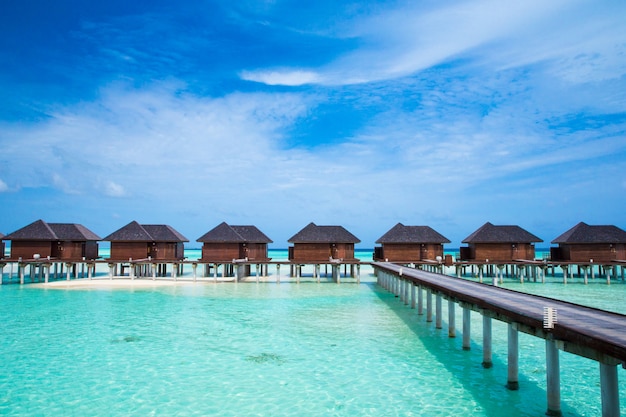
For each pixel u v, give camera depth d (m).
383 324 21.23
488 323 14.22
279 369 14.38
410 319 22.53
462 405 11.35
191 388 12.70
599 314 10.55
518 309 11.30
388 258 45.25
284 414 10.91
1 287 37.28
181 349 16.81
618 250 43.25
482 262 42.72
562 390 12.33
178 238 45.19
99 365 14.84
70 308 26.33
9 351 16.56
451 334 18.41
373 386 12.80
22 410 11.19
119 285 38.81
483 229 45.88
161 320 22.52
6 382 13.23
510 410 10.99
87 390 12.55
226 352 16.39
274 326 20.89
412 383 13.00
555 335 9.52
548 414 10.35
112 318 23.11
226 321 22.19
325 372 14.05
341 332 19.50
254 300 29.64
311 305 27.42
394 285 32.25
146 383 13.12
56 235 43.47
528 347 16.98
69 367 14.65
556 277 47.69
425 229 47.09
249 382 13.19
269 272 57.19
